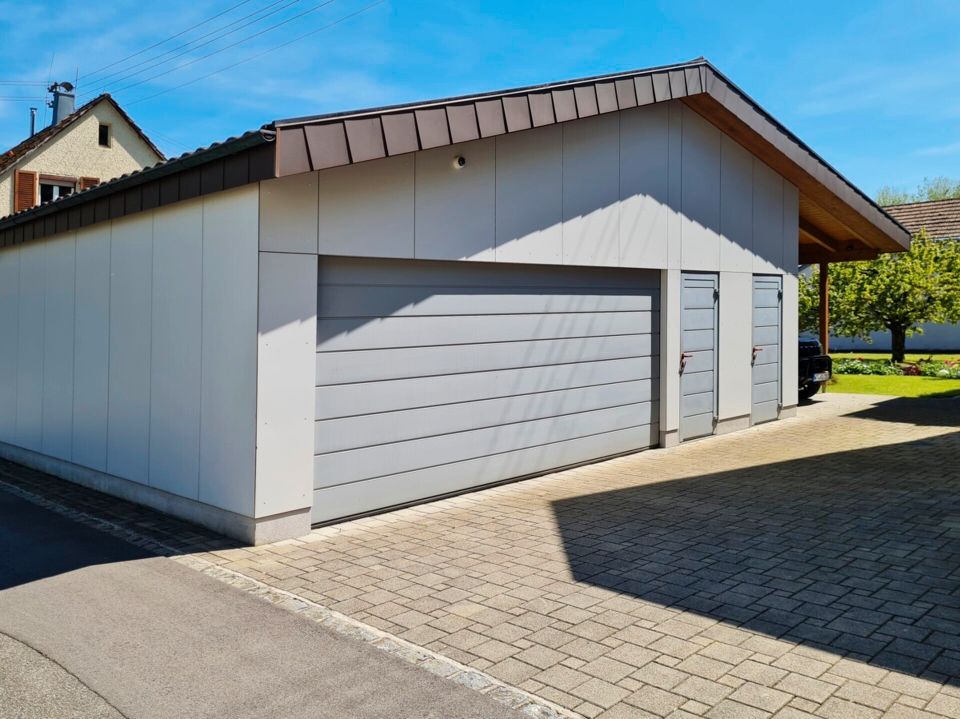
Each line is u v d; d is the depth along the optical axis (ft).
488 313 24.31
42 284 27.73
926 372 64.75
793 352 41.11
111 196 22.88
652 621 13.80
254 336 18.15
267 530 18.57
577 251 27.07
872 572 16.42
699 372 34.22
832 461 29.32
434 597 15.02
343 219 19.66
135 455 22.66
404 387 21.84
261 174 16.94
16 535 19.39
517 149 24.52
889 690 11.15
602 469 27.99
